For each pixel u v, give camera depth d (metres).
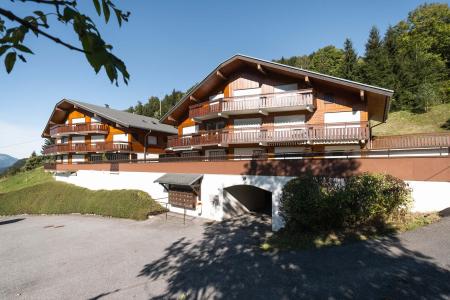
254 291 6.58
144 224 16.80
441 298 5.10
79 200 23.69
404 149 12.40
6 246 14.32
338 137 17.53
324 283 6.30
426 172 9.82
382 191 9.16
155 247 12.10
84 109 34.31
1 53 1.47
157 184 20.34
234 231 13.82
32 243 14.58
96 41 1.46
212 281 7.60
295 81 19.91
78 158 36.22
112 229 16.28
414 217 9.26
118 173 23.50
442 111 29.02
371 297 5.47
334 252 7.84
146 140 33.25
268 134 19.83
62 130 34.59
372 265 6.69
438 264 6.22
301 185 10.14
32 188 28.14
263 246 9.82
